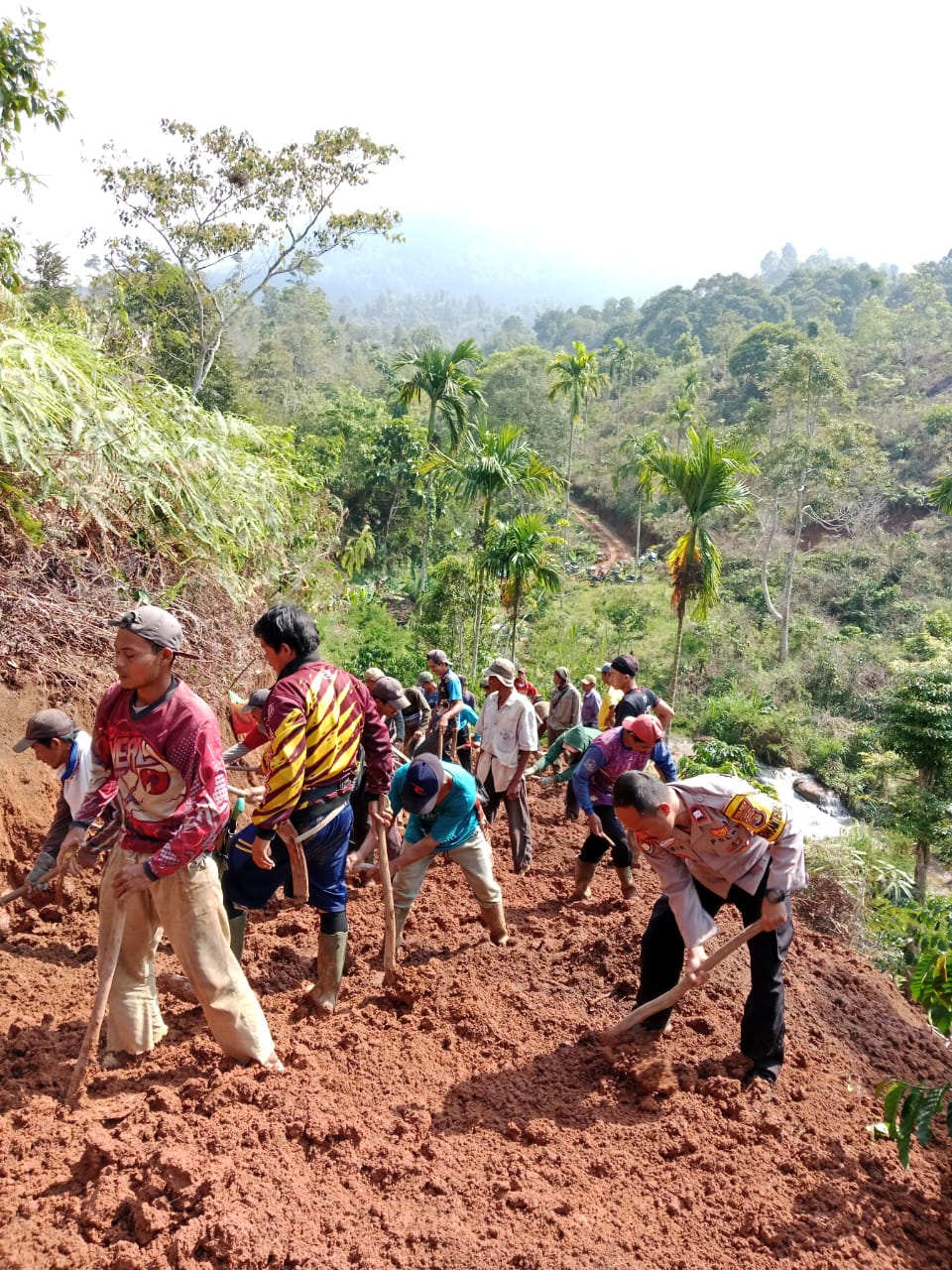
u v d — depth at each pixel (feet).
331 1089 11.57
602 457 222.07
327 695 12.28
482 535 79.15
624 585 152.05
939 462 179.22
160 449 22.98
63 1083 11.27
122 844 11.19
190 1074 11.64
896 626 129.90
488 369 200.85
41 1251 8.75
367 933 16.83
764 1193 10.56
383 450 141.28
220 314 65.57
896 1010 17.25
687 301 406.82
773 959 12.66
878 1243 10.09
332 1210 9.53
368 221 63.62
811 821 86.22
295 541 34.42
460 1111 11.58
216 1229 8.93
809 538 164.45
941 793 74.64
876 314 250.16
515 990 14.82
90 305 52.31
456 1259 9.07
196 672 22.82
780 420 137.39
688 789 12.19
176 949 11.35
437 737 24.53
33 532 19.30
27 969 13.98
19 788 16.63
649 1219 9.96
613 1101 12.05
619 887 20.62
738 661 122.21
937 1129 12.86
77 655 19.30
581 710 29.55
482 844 16.39
